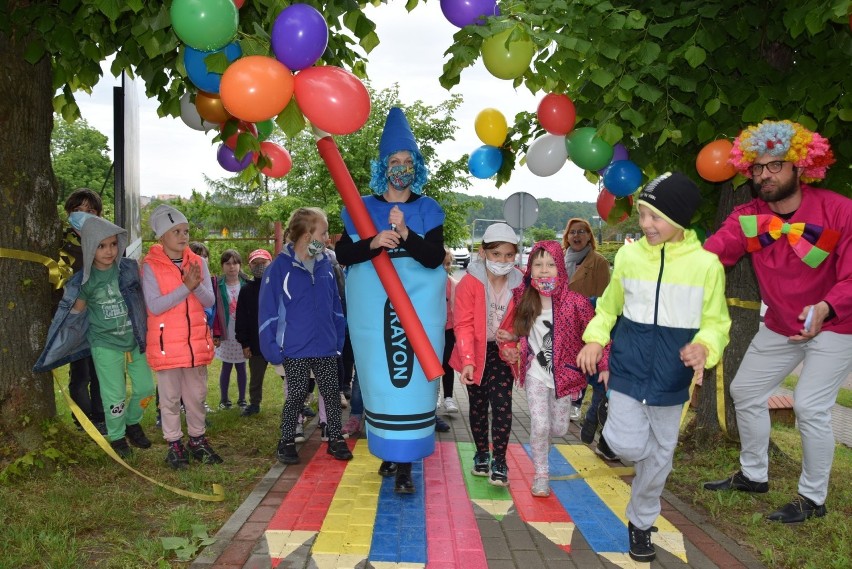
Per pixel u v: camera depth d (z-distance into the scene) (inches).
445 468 203.3
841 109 175.5
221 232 907.4
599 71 182.2
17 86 184.1
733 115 197.3
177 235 193.9
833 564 137.0
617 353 137.6
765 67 193.8
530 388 176.7
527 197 523.5
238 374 290.8
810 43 194.1
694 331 129.7
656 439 135.0
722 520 163.8
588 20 180.1
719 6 185.5
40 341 187.9
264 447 222.2
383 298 169.3
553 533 153.6
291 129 161.3
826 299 150.9
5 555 129.6
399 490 176.1
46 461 176.6
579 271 251.4
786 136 152.5
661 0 201.3
